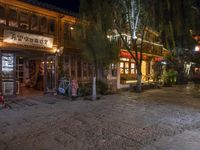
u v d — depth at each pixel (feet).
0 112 28.94
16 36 39.86
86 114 28.27
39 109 31.14
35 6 41.63
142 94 50.42
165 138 19.22
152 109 32.30
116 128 22.13
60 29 47.91
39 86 52.75
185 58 93.15
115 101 39.37
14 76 41.19
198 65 107.45
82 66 53.52
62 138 19.03
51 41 45.75
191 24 62.34
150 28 58.65
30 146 17.21
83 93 45.09
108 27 50.96
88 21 48.32
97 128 22.06
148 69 80.48
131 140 18.67
